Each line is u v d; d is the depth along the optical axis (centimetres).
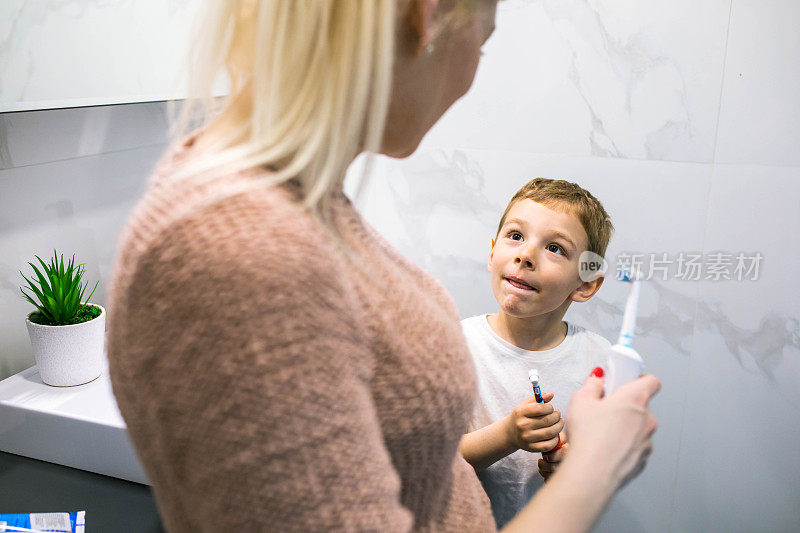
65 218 121
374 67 37
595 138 155
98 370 113
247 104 41
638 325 161
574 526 43
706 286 154
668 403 163
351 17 35
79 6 97
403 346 42
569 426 51
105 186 128
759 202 147
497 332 117
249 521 33
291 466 32
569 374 113
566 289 105
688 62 145
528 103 159
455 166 169
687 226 153
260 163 37
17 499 97
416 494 47
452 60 44
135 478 101
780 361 153
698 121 147
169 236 34
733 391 158
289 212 36
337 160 37
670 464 165
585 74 153
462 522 56
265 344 32
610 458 47
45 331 106
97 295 131
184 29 116
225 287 33
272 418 32
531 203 108
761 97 142
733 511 164
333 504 33
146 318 35
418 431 43
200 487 34
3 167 109
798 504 159
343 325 35
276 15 36
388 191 176
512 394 112
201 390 33
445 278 178
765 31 138
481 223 171
